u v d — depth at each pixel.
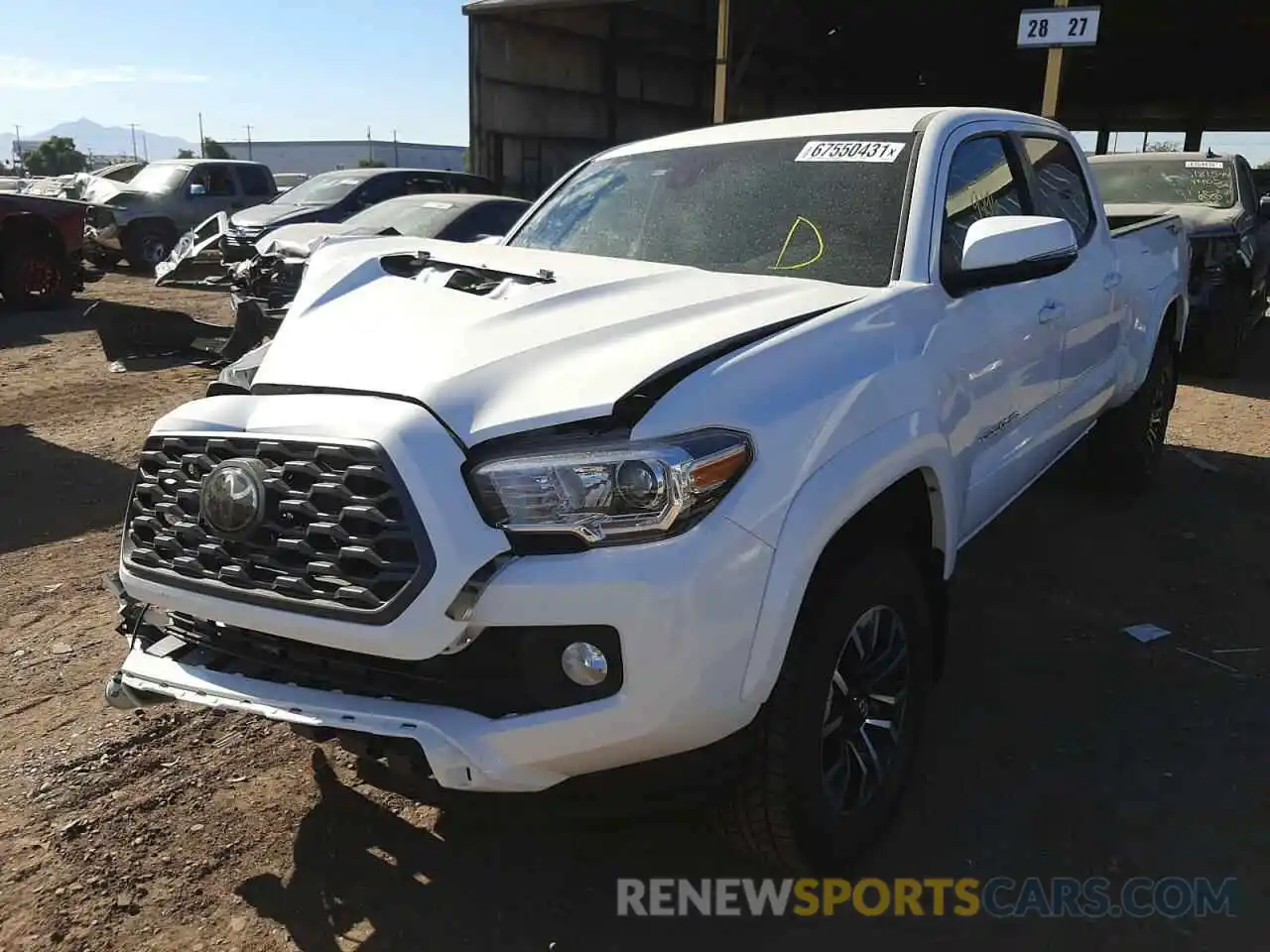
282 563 2.27
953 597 4.51
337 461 2.19
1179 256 5.75
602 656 2.14
